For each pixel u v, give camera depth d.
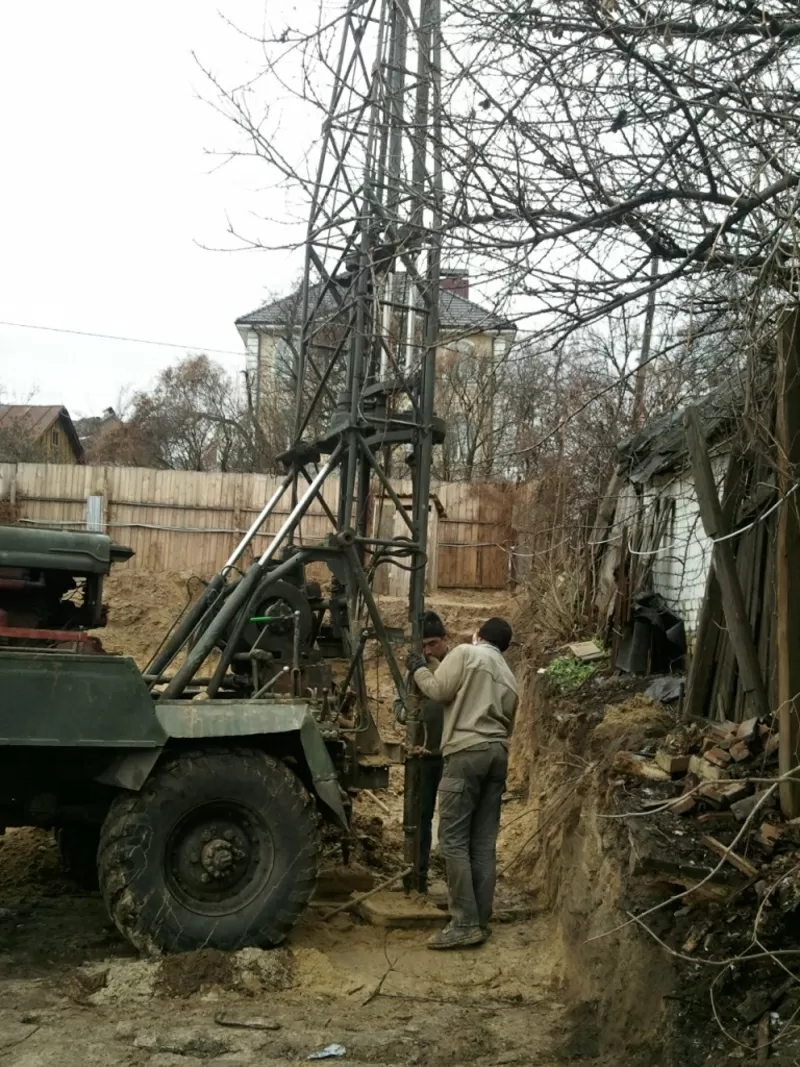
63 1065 4.02
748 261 4.13
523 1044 4.46
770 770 5.18
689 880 4.46
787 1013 3.66
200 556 18.41
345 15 5.37
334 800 5.57
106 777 5.25
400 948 5.80
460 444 20.22
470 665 6.08
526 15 4.36
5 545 5.45
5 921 5.86
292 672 6.11
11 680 5.03
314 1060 4.20
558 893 6.19
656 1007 4.04
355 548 6.97
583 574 11.39
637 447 9.76
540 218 4.54
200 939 5.20
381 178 6.01
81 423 46.44
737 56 4.26
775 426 5.02
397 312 7.34
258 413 27.25
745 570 6.20
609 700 8.19
